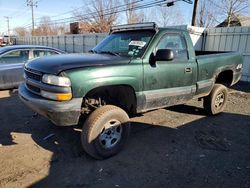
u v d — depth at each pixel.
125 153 3.88
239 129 5.05
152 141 4.34
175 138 4.50
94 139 3.50
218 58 5.31
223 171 3.45
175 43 4.41
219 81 6.05
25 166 3.44
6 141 4.21
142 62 3.85
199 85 4.88
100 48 4.68
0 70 7.26
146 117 5.59
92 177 3.23
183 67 4.46
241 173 3.40
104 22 41.34
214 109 5.71
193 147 4.16
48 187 3.01
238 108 6.64
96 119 3.48
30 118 5.33
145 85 3.91
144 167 3.50
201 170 3.45
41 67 3.46
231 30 12.03
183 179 3.23
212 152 4.00
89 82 3.31
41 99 3.36
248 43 11.38
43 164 3.51
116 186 3.05
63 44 27.22
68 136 4.44
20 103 6.53
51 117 3.28
